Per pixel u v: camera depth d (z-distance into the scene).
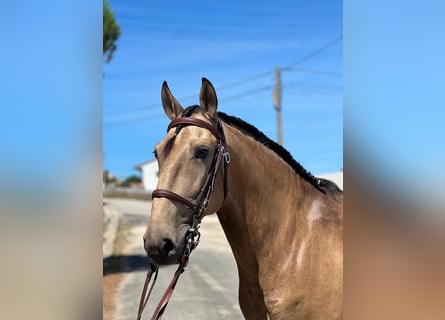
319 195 2.45
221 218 2.27
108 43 8.41
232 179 2.18
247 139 2.31
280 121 12.96
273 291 2.20
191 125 2.05
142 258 8.82
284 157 2.44
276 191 2.29
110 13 8.32
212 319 4.77
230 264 8.33
